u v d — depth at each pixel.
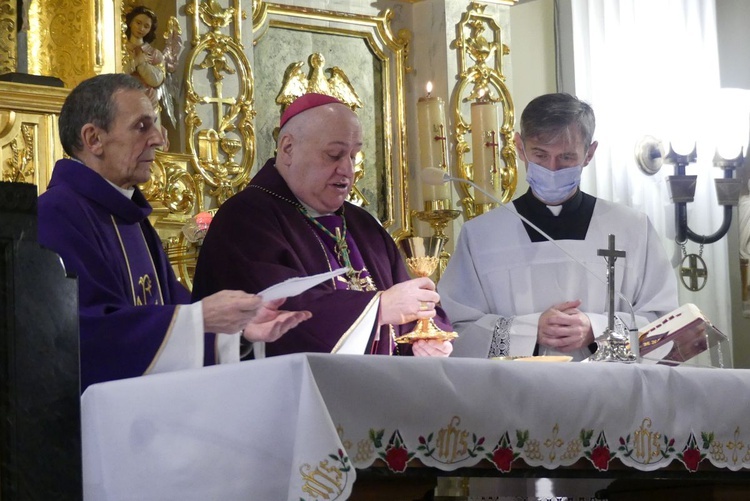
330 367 2.47
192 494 2.61
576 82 7.09
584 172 7.02
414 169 6.62
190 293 4.14
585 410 2.85
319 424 2.37
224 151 5.71
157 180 5.25
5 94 4.65
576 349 4.18
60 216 3.54
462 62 6.65
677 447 3.02
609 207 4.79
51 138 4.77
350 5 6.47
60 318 2.50
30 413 2.44
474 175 6.57
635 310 4.62
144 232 3.98
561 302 4.62
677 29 7.28
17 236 2.47
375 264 4.34
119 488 2.74
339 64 6.44
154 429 2.69
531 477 2.75
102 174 3.76
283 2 6.20
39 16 5.18
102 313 3.29
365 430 2.52
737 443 3.14
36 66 5.16
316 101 4.21
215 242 4.00
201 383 2.63
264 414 2.50
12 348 2.43
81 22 5.12
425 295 3.64
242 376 2.56
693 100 7.26
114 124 3.72
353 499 2.62
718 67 7.39
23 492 2.40
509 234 4.73
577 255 4.66
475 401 2.67
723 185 6.95
